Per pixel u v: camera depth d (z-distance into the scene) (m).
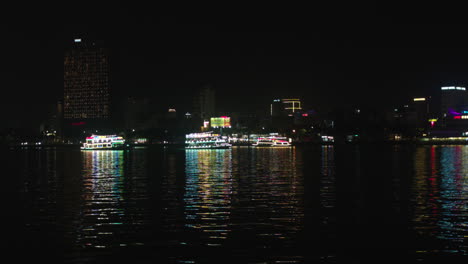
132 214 47.25
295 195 60.75
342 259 31.73
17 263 31.33
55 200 57.66
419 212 47.31
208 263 31.09
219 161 147.50
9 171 110.00
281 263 31.00
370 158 158.62
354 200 55.81
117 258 32.22
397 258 31.88
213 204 53.28
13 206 52.94
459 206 50.91
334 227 40.56
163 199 57.72
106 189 69.31
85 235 38.31
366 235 37.69
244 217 45.22
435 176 87.19
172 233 38.78
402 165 120.25
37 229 40.56
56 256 32.75
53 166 129.38
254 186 71.75
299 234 38.12
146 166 125.06
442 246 34.47
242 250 33.81
